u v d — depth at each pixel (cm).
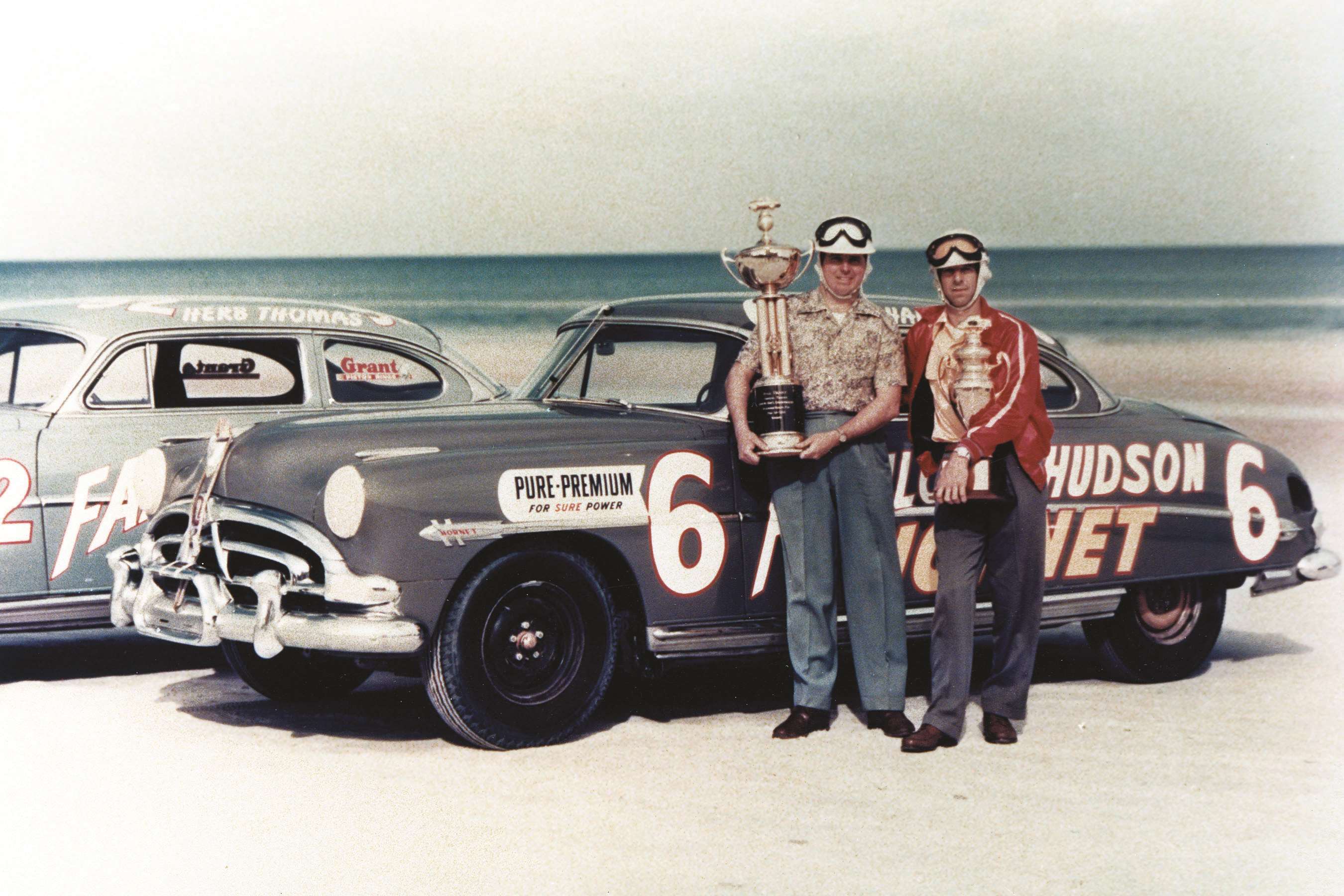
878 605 464
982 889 329
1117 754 445
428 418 482
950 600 451
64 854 357
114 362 578
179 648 642
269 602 430
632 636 479
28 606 545
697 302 524
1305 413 1756
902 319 519
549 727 449
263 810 389
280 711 509
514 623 443
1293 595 765
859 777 418
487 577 435
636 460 459
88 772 427
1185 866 346
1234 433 561
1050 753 445
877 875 337
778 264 450
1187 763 435
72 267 6234
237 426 585
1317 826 376
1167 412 566
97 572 553
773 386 448
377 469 428
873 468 461
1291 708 508
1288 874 341
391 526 422
